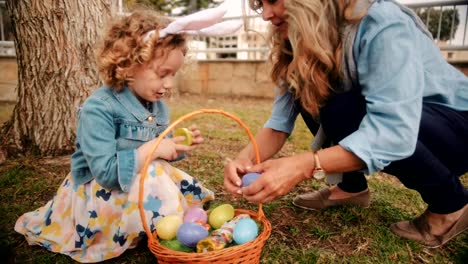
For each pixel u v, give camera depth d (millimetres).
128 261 1360
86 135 1354
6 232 1534
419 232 1486
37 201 1845
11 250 1394
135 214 1335
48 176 2162
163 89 1445
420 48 1273
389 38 1166
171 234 1274
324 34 1178
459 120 1343
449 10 4621
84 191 1405
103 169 1308
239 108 5008
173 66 1421
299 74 1318
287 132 1657
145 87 1422
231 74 6328
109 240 1361
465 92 1373
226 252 1086
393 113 1140
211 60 6410
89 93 2516
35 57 2420
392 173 1376
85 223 1377
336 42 1234
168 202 1379
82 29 2434
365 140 1146
